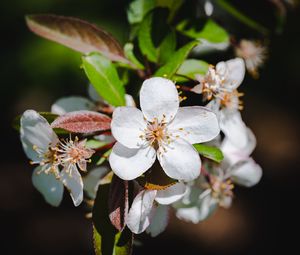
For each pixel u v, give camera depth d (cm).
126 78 28
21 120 25
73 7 48
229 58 33
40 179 26
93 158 26
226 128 28
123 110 24
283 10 32
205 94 26
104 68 26
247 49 33
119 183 24
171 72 25
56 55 47
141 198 24
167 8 27
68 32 27
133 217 24
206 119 25
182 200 29
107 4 46
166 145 24
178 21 30
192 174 24
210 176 29
